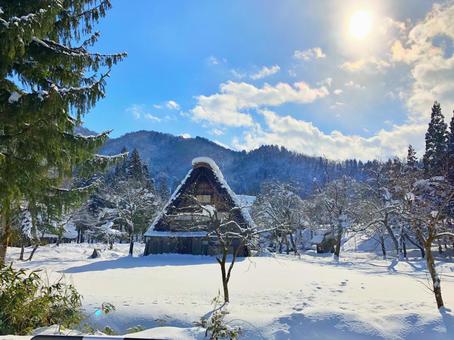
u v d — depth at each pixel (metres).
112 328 8.55
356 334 7.40
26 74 9.05
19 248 48.25
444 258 42.03
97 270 23.05
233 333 6.97
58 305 8.02
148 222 51.56
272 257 35.03
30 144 8.75
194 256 33.25
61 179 10.59
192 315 8.91
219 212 34.88
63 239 64.31
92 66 9.41
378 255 49.38
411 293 14.54
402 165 40.56
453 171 34.28
